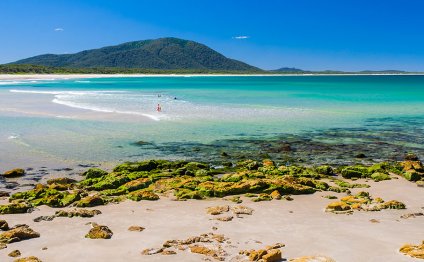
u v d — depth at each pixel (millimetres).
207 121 39719
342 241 12484
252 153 27375
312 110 49594
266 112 47156
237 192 18094
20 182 20578
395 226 13922
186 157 26188
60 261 11078
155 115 43156
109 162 24750
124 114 43625
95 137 31688
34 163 24266
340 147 29250
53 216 14852
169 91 88562
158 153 27109
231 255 11312
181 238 12695
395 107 54000
